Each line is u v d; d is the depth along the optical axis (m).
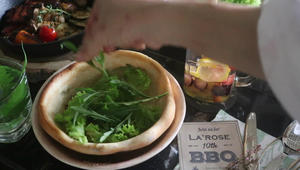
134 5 0.43
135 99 0.63
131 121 0.59
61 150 0.54
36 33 0.92
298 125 0.57
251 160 0.55
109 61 0.66
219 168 0.56
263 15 0.32
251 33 0.39
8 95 0.55
